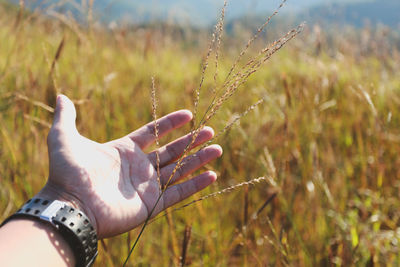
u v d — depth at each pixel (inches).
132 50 54.1
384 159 35.9
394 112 40.5
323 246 27.2
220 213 29.4
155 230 28.4
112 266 23.7
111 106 32.6
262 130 35.1
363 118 39.5
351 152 37.4
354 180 35.6
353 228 28.2
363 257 26.4
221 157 31.7
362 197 31.8
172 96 43.5
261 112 38.9
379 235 27.8
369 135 35.9
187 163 22.5
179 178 22.3
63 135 19.6
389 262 26.0
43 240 17.6
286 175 30.0
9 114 32.5
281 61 52.6
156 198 21.3
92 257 18.7
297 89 37.7
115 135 32.2
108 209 19.8
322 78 40.1
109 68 40.2
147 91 41.4
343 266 25.1
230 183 31.4
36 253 17.2
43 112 29.0
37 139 27.1
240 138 33.4
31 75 29.3
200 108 34.7
